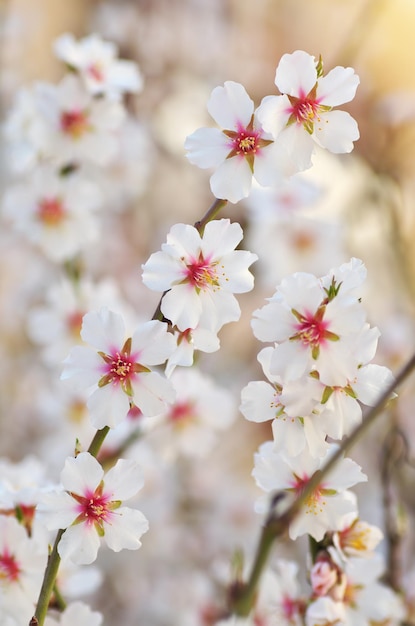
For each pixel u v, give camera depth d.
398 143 1.13
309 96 0.56
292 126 0.56
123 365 0.56
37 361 1.31
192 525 1.17
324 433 0.56
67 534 0.56
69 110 0.83
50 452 0.97
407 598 0.71
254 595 0.63
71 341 0.92
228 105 0.57
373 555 0.60
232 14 1.68
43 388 1.23
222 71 1.65
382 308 1.13
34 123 0.83
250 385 0.57
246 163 0.57
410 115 1.11
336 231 1.09
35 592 0.59
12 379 1.30
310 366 0.55
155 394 0.56
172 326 0.57
